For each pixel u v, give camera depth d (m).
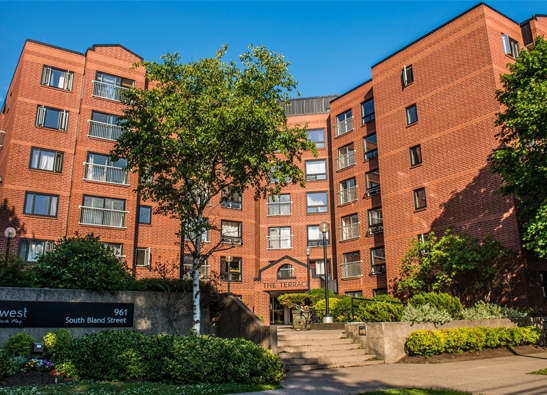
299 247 33.44
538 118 15.33
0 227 23.30
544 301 20.08
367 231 29.86
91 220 25.66
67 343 10.86
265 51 15.09
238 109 13.08
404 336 15.34
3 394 8.29
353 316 20.17
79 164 25.95
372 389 9.76
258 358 10.70
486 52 22.83
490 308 18.52
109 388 9.02
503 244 20.56
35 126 25.28
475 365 13.42
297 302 26.95
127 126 13.94
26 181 24.42
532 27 24.30
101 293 12.91
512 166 16.94
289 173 14.52
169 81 14.91
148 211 28.53
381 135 27.81
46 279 12.38
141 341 10.80
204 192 14.86
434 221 23.95
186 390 9.12
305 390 9.65
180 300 14.25
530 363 13.75
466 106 23.34
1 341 11.16
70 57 27.20
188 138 13.30
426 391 9.23
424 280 22.62
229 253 31.73
